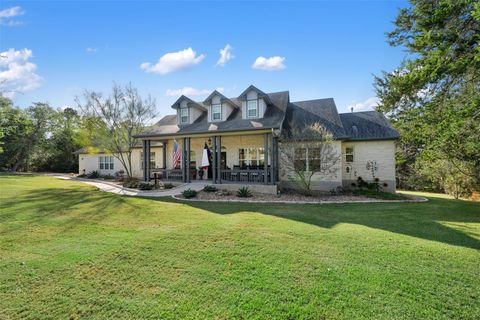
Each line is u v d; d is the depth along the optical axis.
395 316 2.73
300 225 6.70
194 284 3.45
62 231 6.12
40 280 3.60
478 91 7.50
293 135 13.17
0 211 8.54
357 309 2.86
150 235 5.75
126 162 23.77
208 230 6.15
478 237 5.62
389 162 14.95
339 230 6.18
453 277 3.64
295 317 2.72
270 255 4.48
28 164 35.00
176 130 16.48
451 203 11.01
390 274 3.73
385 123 15.89
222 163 17.77
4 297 3.16
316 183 14.34
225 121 16.56
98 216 7.85
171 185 14.82
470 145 8.17
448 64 6.71
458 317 2.73
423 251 4.67
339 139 13.87
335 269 3.90
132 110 19.38
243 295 3.16
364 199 11.80
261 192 13.27
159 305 2.97
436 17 7.09
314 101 18.20
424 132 9.45
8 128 18.78
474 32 6.82
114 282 3.54
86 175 25.39
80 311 2.87
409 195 13.85
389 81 8.70
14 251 4.75
